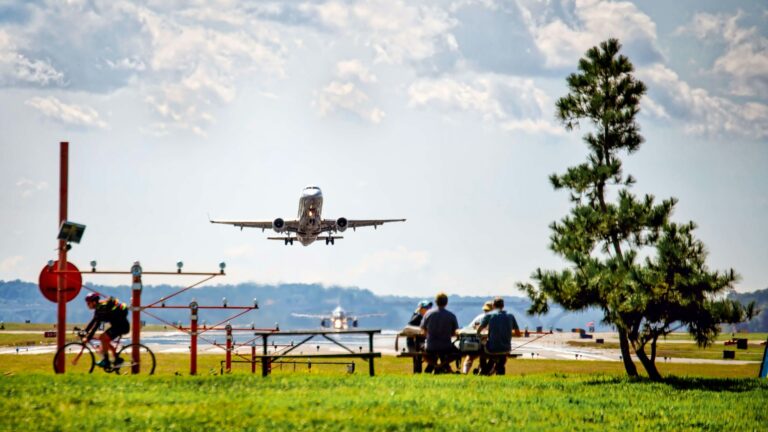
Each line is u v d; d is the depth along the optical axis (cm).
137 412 8856
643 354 13875
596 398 10900
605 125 14950
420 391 10788
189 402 9462
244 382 11262
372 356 12638
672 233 13388
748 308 13000
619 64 15138
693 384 12875
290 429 8212
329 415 8806
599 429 8775
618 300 13188
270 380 11556
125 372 13725
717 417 9725
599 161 15100
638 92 15125
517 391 11206
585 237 14575
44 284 12812
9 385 10325
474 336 14050
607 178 14800
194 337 13788
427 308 14912
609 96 15100
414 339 14712
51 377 11131
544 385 12156
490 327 14100
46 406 9069
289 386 11044
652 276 13075
